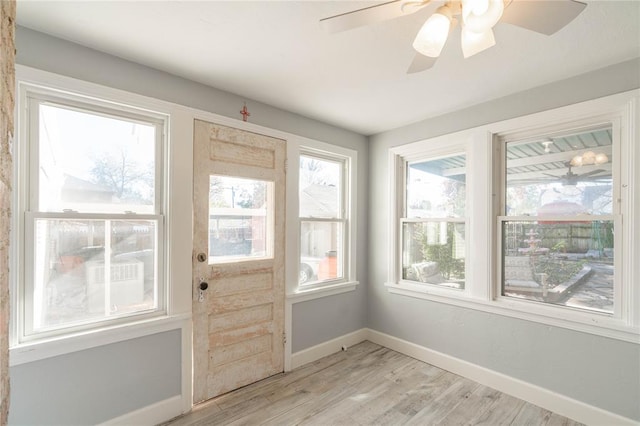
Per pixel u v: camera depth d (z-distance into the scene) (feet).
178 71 6.66
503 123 7.89
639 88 6.00
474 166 8.45
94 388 5.70
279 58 6.14
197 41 5.56
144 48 5.78
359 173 11.14
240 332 7.86
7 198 2.32
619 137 6.42
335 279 10.47
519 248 7.88
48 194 5.43
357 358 9.70
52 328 5.41
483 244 8.23
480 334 8.26
